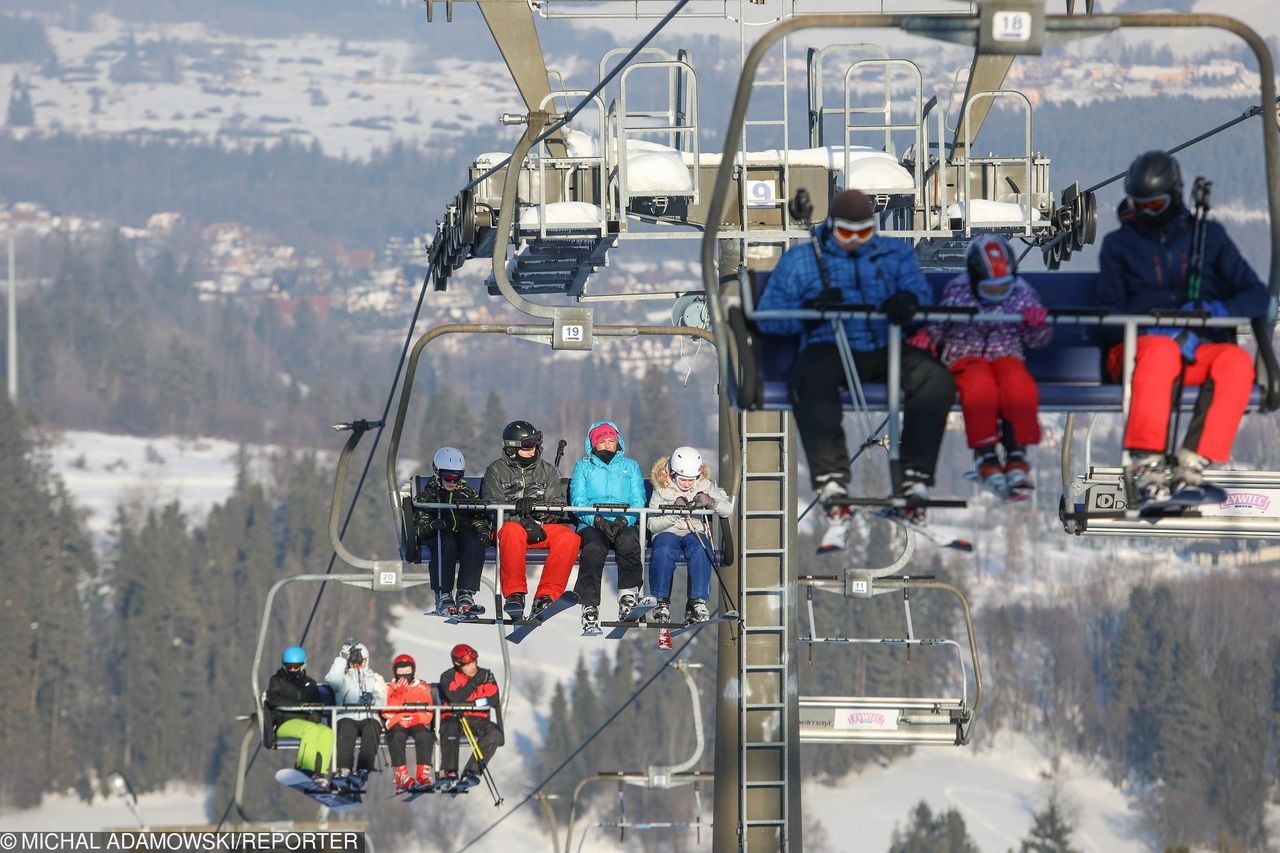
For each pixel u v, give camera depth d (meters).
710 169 54.97
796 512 51.19
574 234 54.12
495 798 52.78
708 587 45.06
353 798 53.06
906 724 64.50
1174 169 29.81
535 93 55.69
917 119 56.72
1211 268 30.09
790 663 50.97
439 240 62.31
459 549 46.41
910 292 28.98
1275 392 29.30
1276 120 28.48
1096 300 31.97
